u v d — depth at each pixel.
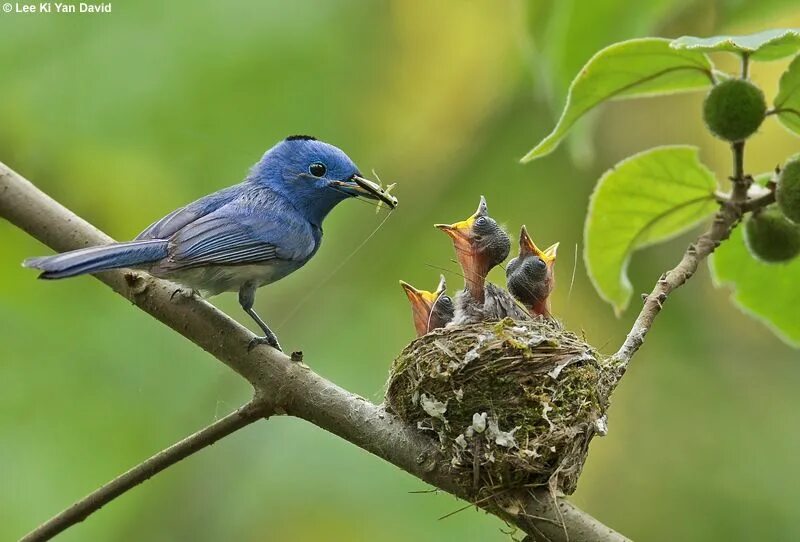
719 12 9.62
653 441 13.14
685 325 13.73
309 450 12.31
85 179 12.58
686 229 8.30
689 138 14.48
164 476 12.15
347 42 13.32
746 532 12.41
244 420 7.45
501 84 14.04
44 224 8.12
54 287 12.45
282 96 12.81
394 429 7.29
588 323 13.63
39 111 12.41
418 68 13.87
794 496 12.57
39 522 11.21
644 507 12.75
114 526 11.74
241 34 12.76
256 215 10.03
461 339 7.60
